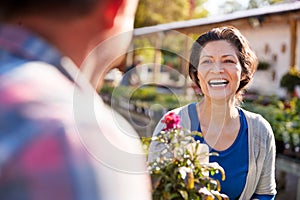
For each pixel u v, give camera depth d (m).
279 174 5.53
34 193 0.42
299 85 9.86
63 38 0.52
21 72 0.47
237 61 1.50
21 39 0.50
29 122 0.44
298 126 6.03
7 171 0.42
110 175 0.47
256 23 8.51
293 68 10.11
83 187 0.44
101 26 0.54
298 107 7.28
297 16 8.15
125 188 0.48
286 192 5.27
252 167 1.72
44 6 0.50
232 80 1.47
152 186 1.12
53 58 0.50
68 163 0.44
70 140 0.44
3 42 0.49
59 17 0.51
